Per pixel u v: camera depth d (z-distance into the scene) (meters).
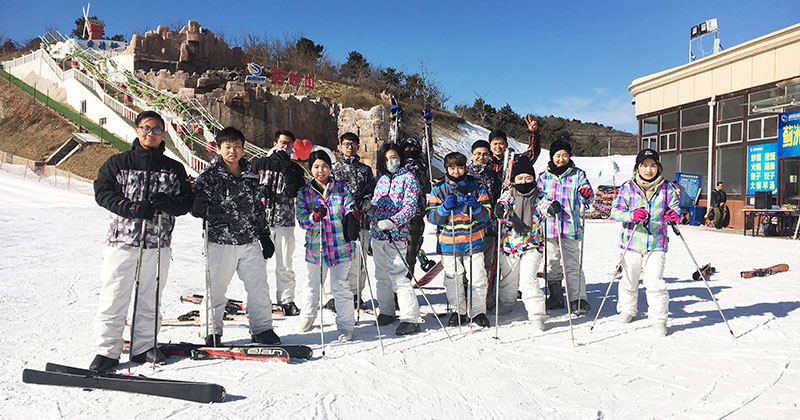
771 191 14.71
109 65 31.30
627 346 4.01
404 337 4.32
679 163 18.53
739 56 15.87
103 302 3.48
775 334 4.25
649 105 19.84
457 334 4.39
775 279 6.78
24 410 2.78
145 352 3.66
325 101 30.55
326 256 4.27
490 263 5.32
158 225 3.49
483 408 2.84
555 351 3.90
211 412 2.76
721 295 5.83
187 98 26.50
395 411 2.79
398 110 5.85
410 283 4.52
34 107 30.41
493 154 5.52
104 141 26.31
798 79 14.34
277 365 3.56
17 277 6.69
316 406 2.84
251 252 4.04
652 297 4.38
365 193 5.27
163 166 3.64
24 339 4.08
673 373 3.40
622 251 4.62
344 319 4.22
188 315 4.83
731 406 2.86
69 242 10.19
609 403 2.91
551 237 5.14
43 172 23.81
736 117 16.23
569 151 5.17
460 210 4.61
